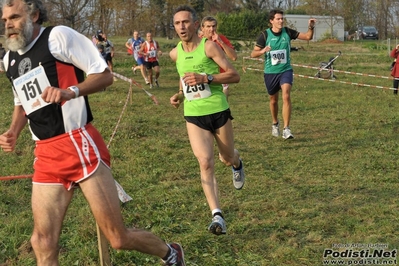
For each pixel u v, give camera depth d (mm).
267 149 8031
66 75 3209
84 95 3115
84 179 3217
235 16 38281
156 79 16859
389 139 8555
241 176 5453
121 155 7582
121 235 3312
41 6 3264
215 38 7137
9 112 11375
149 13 40125
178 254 3695
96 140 3293
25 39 3150
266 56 8445
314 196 5766
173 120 10695
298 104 12562
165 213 5191
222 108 4863
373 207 5266
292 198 5668
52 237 3277
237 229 4809
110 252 4285
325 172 6688
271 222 4977
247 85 16766
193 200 5648
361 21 57438
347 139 8562
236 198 5711
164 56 26266
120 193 4234
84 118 3277
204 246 4484
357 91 15125
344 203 5500
